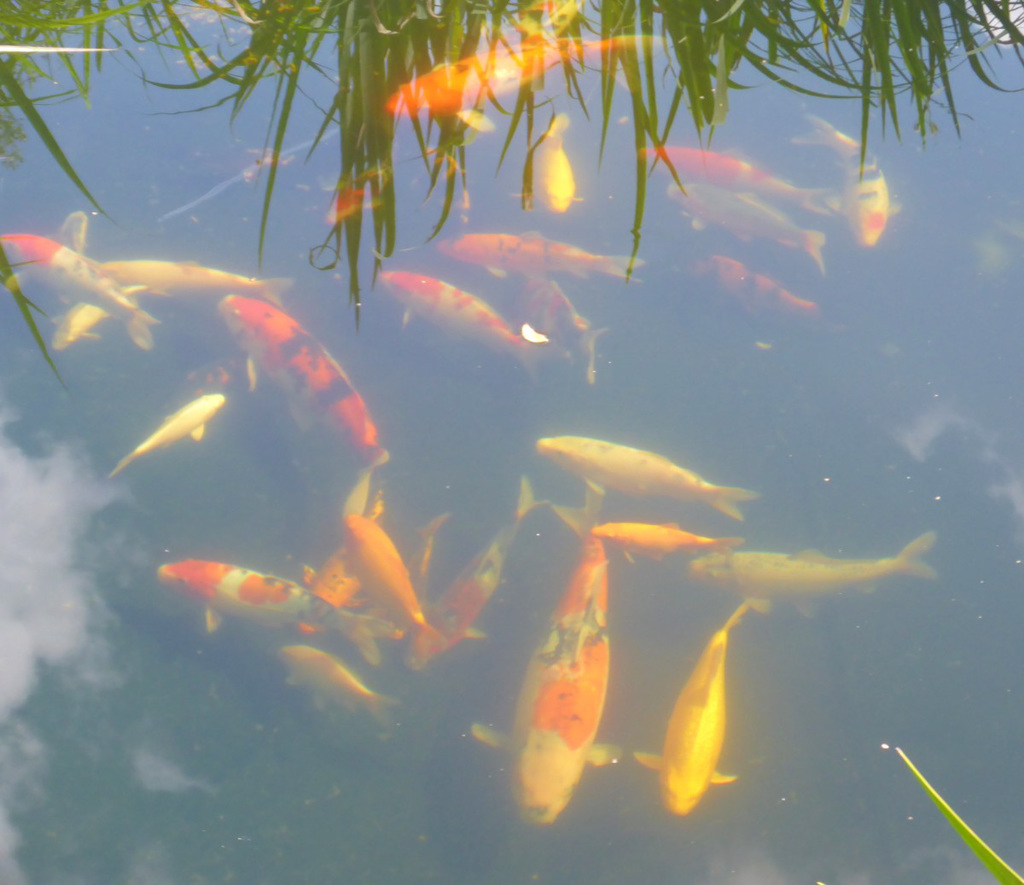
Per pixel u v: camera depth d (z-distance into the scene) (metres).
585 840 3.82
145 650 3.99
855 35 4.42
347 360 4.44
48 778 3.83
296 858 3.79
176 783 3.85
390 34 4.38
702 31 4.34
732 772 3.89
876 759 3.90
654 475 4.22
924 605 4.08
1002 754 3.90
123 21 4.71
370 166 4.23
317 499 4.22
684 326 4.54
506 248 4.57
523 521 4.23
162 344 4.45
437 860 3.80
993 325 4.49
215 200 4.70
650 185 4.83
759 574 4.11
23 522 4.10
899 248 4.68
